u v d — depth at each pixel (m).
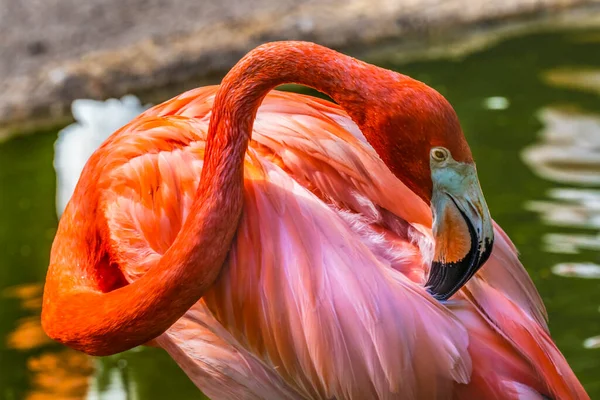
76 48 12.10
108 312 4.65
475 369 4.40
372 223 4.68
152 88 11.74
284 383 4.87
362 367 4.34
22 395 6.80
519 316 4.60
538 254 8.02
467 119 10.45
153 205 4.85
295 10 13.24
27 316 7.72
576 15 13.95
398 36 13.09
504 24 13.60
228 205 4.37
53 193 9.31
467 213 4.10
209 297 4.62
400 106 4.07
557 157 9.48
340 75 4.17
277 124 4.77
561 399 4.55
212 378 5.17
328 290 4.35
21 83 11.42
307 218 4.45
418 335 4.29
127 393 6.83
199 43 12.27
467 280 4.21
